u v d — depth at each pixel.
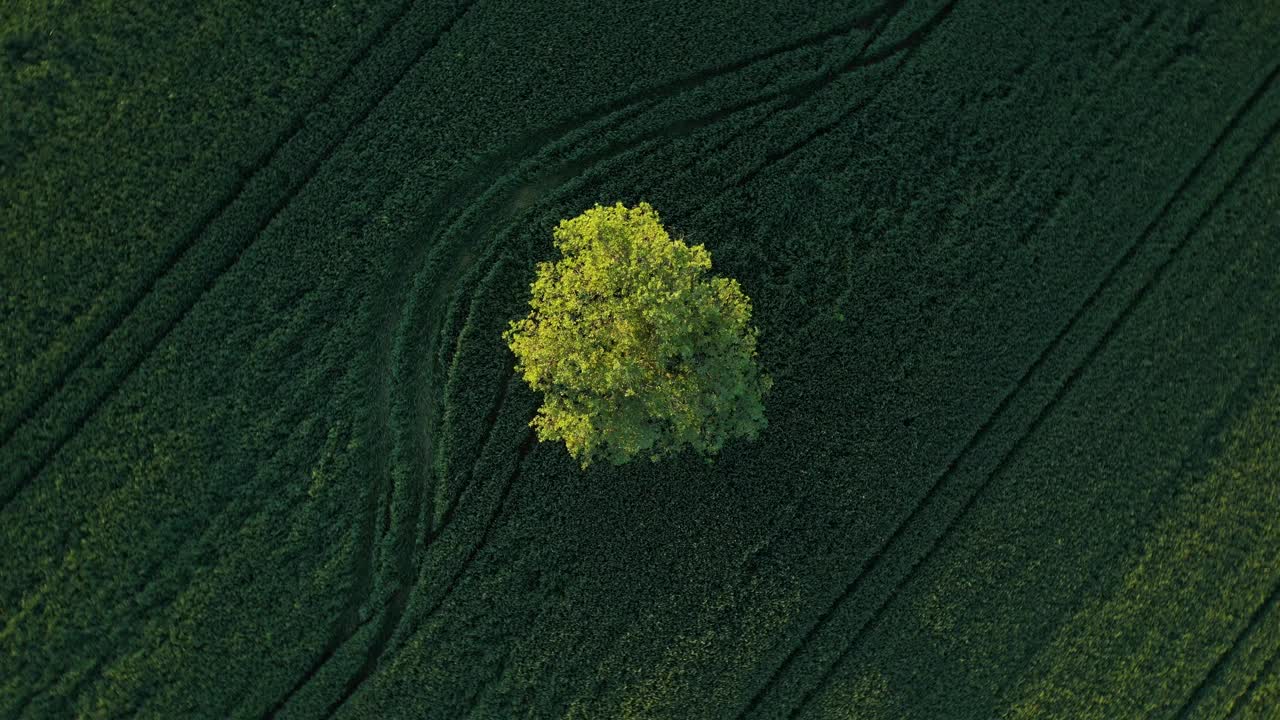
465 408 17.39
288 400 17.33
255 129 17.42
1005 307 18.14
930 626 18.12
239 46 17.39
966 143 18.22
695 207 17.88
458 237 17.64
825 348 17.84
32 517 16.94
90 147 17.11
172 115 17.30
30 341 16.98
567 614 17.50
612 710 17.55
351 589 17.47
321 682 17.27
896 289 18.02
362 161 17.56
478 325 17.47
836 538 17.91
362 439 17.44
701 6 17.98
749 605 17.72
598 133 17.88
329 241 17.47
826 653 17.89
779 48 18.16
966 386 18.05
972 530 18.14
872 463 17.92
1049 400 18.30
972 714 18.20
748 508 17.73
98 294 17.11
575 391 15.24
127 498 17.06
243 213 17.38
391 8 17.64
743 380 15.11
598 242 14.87
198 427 17.19
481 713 17.42
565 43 17.81
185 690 17.14
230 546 17.22
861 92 18.16
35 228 16.98
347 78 17.61
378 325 17.59
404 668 17.36
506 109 17.75
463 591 17.38
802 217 17.95
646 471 17.56
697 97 17.92
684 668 17.62
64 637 16.92
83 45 17.09
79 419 17.12
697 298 14.72
